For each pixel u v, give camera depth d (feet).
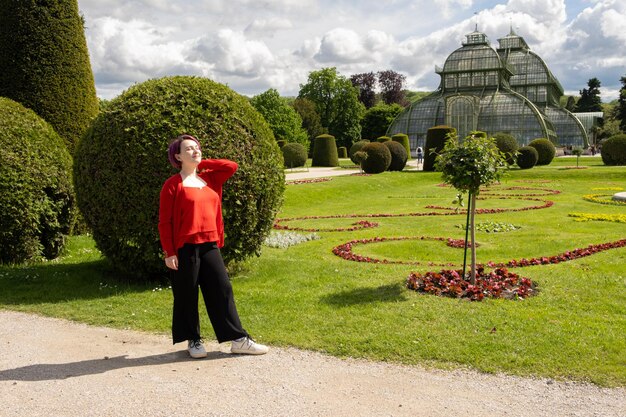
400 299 26.11
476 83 275.18
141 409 14.94
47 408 14.99
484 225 55.11
